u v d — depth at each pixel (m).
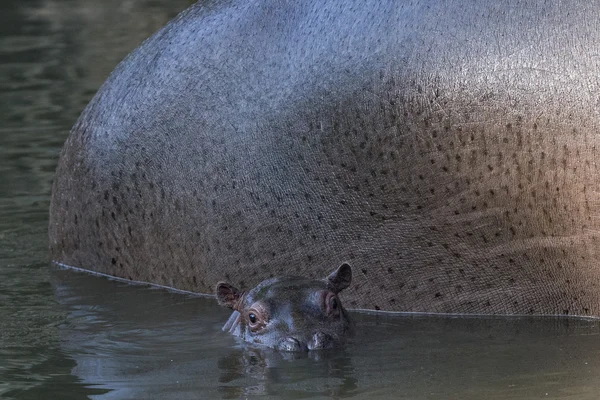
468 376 25.39
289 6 33.06
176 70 34.44
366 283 31.59
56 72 67.25
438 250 30.67
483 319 30.39
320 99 31.33
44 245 39.34
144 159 34.56
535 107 28.97
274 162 32.09
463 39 29.72
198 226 33.62
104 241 36.03
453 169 29.92
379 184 30.86
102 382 25.80
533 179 29.30
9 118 55.69
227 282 31.30
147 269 35.25
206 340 29.39
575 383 24.48
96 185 35.75
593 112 28.52
